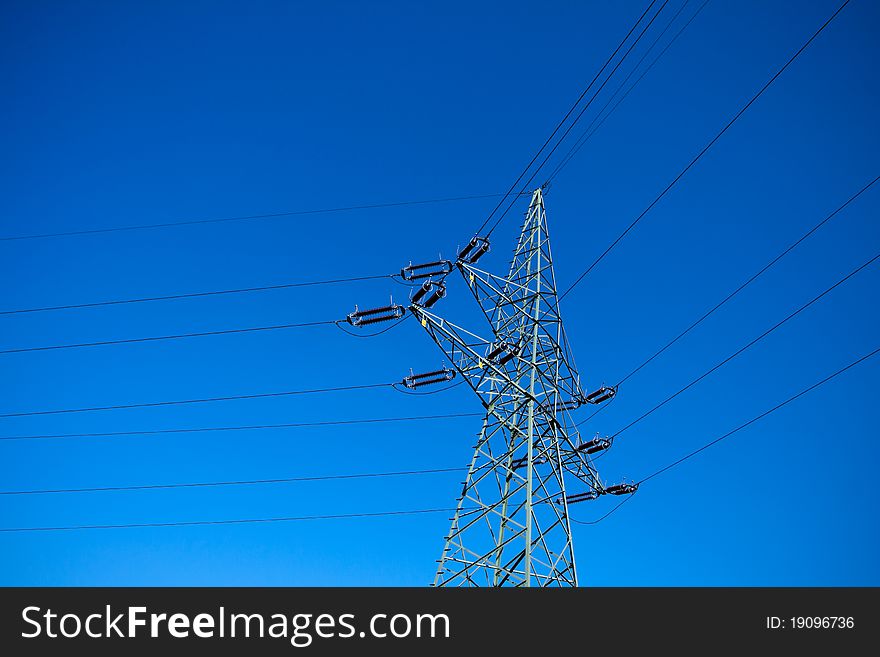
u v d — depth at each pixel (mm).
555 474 25031
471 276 27094
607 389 29453
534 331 27641
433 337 25469
